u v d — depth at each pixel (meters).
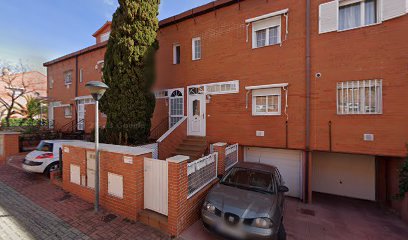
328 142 6.64
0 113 21.02
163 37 10.25
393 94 5.82
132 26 7.89
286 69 7.30
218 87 8.73
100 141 8.27
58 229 4.22
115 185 4.98
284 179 7.84
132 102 7.85
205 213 4.15
